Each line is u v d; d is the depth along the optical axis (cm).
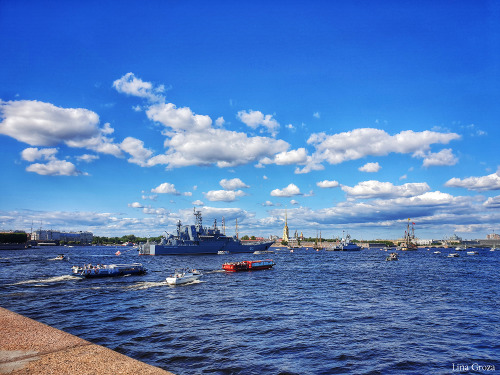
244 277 9119
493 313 4547
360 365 2698
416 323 3997
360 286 7312
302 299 5634
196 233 19575
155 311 4659
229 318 4228
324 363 2733
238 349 3033
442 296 5934
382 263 15075
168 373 873
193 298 5731
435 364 2736
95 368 895
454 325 3906
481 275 9725
